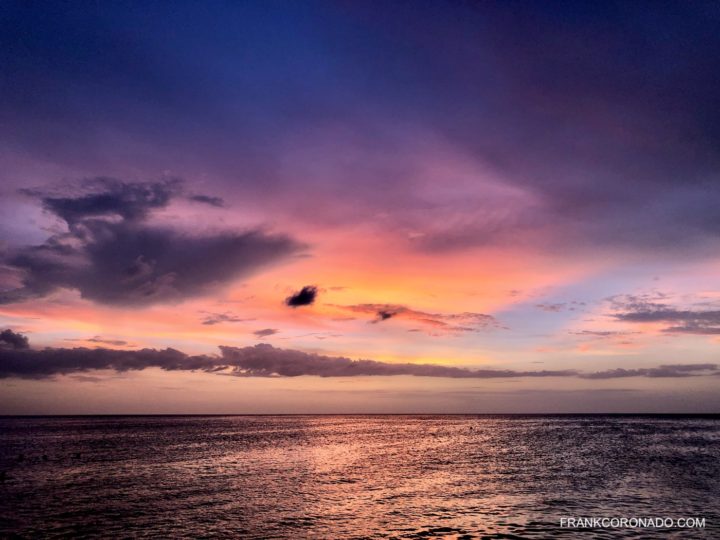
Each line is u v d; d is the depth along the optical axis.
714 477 44.44
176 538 25.58
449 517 29.42
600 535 25.38
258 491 38.69
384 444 85.75
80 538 25.80
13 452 70.25
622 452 68.62
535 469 51.09
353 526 27.53
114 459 61.16
